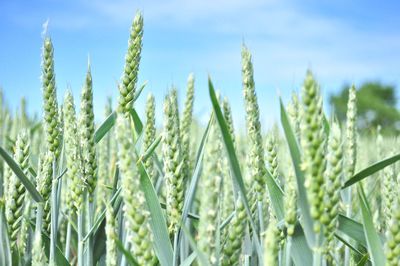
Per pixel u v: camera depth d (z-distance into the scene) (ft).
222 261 1.58
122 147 1.49
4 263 1.81
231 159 1.59
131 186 1.49
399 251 1.49
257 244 1.66
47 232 2.02
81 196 1.85
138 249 1.49
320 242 1.48
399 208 1.50
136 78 1.89
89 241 1.90
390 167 2.04
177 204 1.74
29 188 1.82
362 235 1.81
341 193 2.12
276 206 1.79
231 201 2.02
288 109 1.91
